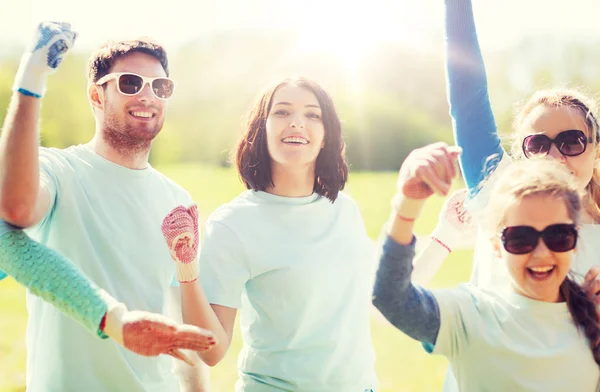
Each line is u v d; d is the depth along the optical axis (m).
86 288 2.46
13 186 2.47
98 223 2.86
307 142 3.04
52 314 2.80
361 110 21.61
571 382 2.38
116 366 2.78
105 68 3.01
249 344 3.00
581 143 2.91
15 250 2.50
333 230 3.11
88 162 2.96
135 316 2.42
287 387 2.89
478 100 3.05
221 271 2.88
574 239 2.39
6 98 20.86
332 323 2.98
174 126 22.53
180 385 3.17
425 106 21.77
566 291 2.48
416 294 2.35
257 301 2.96
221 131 22.36
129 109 2.95
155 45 3.12
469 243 3.22
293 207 3.07
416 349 7.53
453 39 3.11
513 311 2.46
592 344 2.43
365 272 3.14
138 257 2.92
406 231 2.25
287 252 2.96
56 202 2.81
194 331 2.42
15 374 6.83
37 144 2.52
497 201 2.49
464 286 2.59
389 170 21.55
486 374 2.41
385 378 6.59
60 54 2.52
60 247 2.80
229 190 18.64
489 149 3.02
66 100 21.39
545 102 2.99
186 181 20.00
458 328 2.43
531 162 2.54
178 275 2.69
